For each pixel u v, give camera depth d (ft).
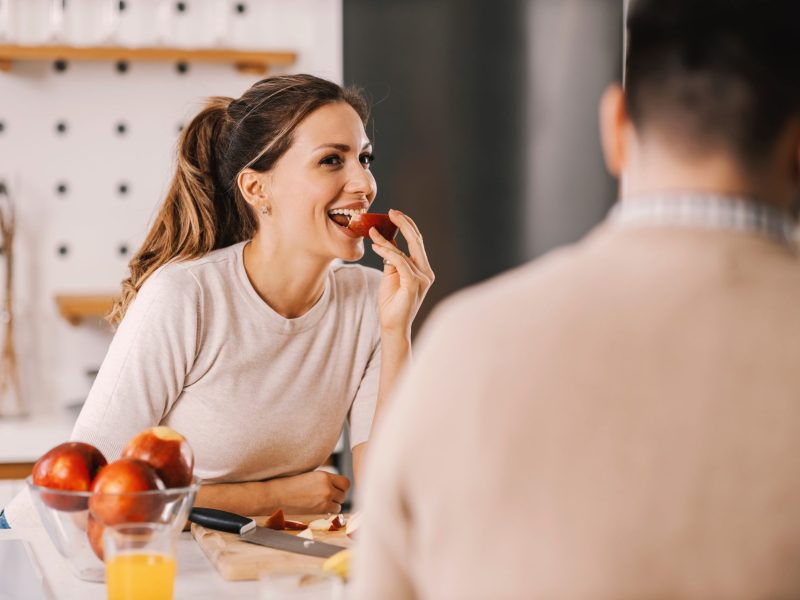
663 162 2.28
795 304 2.14
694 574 2.08
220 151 6.38
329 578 3.64
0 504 9.98
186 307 5.84
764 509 2.07
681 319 2.13
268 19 11.44
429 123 10.80
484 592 2.17
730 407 2.09
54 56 10.83
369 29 10.80
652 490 2.09
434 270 10.85
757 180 2.25
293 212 6.07
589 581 2.10
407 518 2.33
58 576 4.47
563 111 10.93
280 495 5.79
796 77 2.23
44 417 10.98
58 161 11.39
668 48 2.28
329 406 6.41
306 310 6.35
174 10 11.34
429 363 2.28
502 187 10.91
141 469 4.09
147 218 11.52
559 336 2.17
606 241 2.28
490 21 10.81
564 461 2.12
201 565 4.65
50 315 11.43
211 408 5.98
